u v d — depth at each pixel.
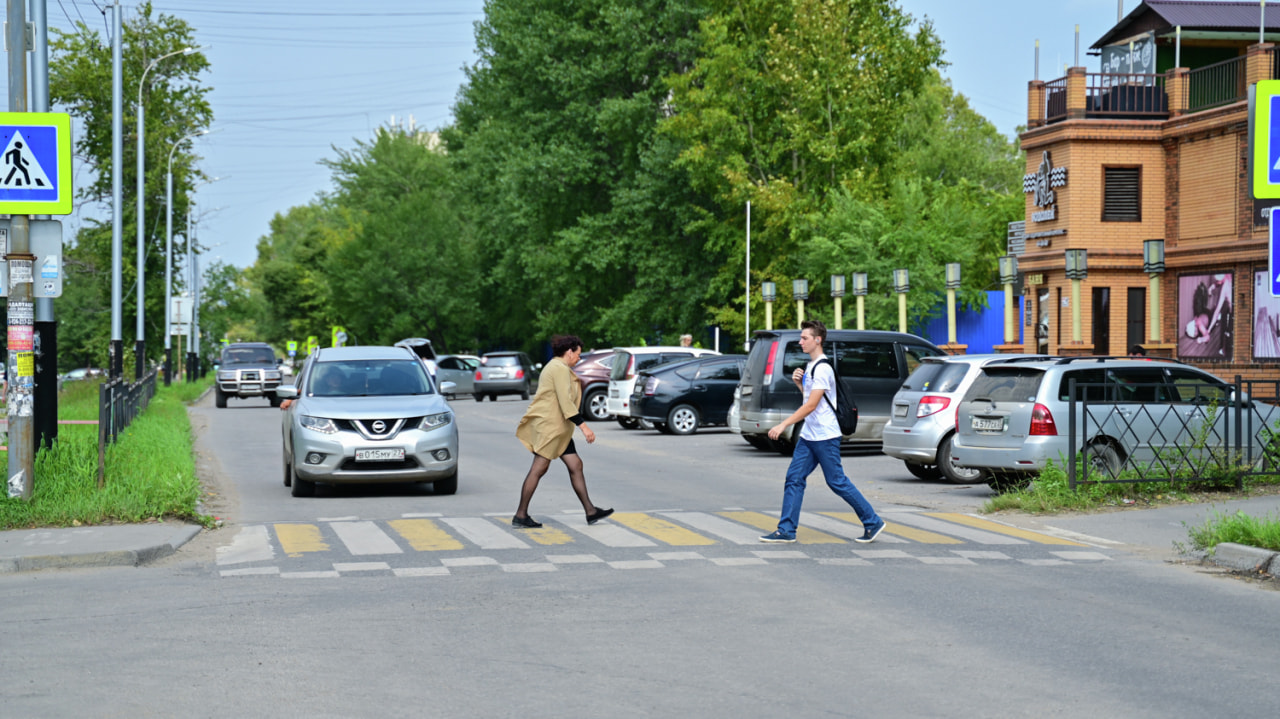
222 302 82.56
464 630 7.30
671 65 48.28
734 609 7.90
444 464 14.77
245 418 34.31
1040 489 13.24
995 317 44.12
